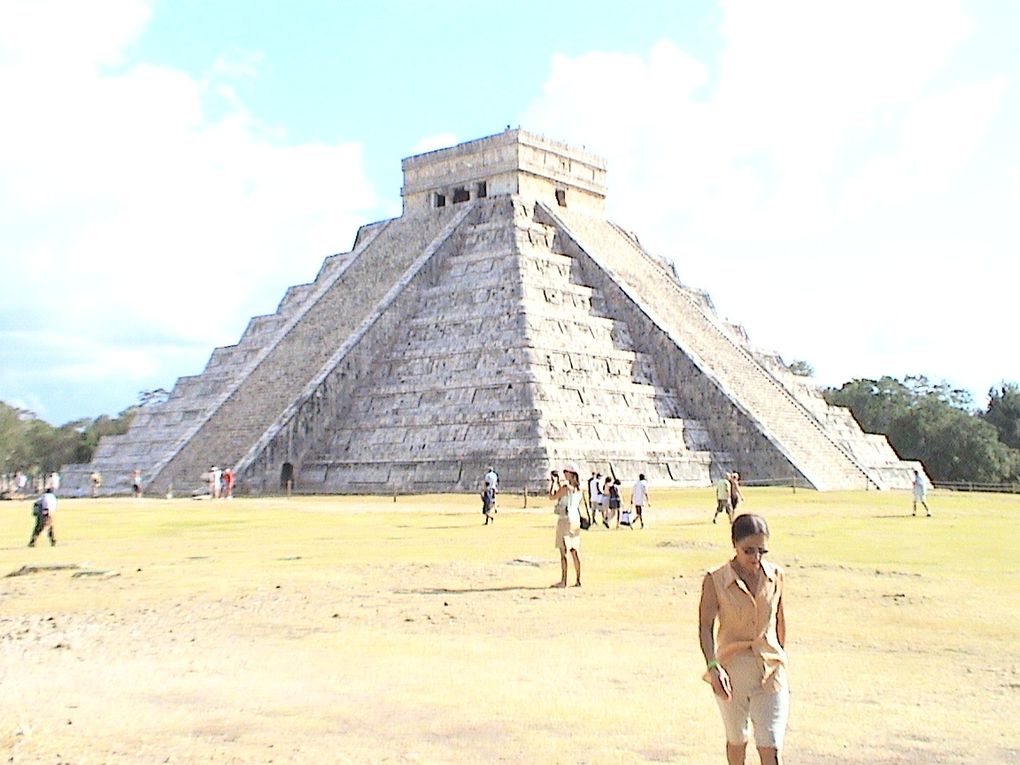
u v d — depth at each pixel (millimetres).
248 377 73812
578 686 13914
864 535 34844
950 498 60812
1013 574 24266
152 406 82500
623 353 70188
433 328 70938
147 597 21359
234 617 19047
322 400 68062
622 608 19750
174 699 13445
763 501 54156
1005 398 118188
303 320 77625
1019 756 11047
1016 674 14492
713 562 26875
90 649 16391
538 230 77688
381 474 64438
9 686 14148
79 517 45062
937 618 18609
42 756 11195
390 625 18172
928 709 12781
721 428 69000
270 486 64750
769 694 9078
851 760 10953
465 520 42469
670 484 64312
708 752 11242
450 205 84438
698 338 76125
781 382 77875
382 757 11102
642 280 80812
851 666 14992
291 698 13438
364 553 29500
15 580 24016
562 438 60688
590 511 39469
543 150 84125
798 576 23875
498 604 20266
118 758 11125
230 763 10961
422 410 66000
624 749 11344
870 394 112000
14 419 115625
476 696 13453
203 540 34125
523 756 11125
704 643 9367
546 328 67125
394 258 80438
